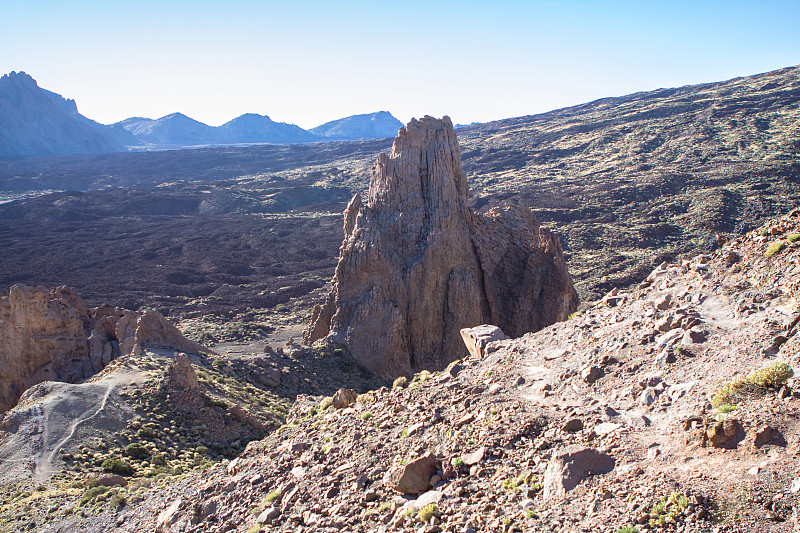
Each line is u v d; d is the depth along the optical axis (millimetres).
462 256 58781
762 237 19422
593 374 17438
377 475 17078
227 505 19547
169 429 38719
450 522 13469
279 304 121500
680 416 13984
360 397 24125
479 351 24969
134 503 25203
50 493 29172
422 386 21938
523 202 193250
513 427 16078
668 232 144500
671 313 18172
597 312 22000
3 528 25531
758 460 11391
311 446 21062
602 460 13320
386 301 56219
